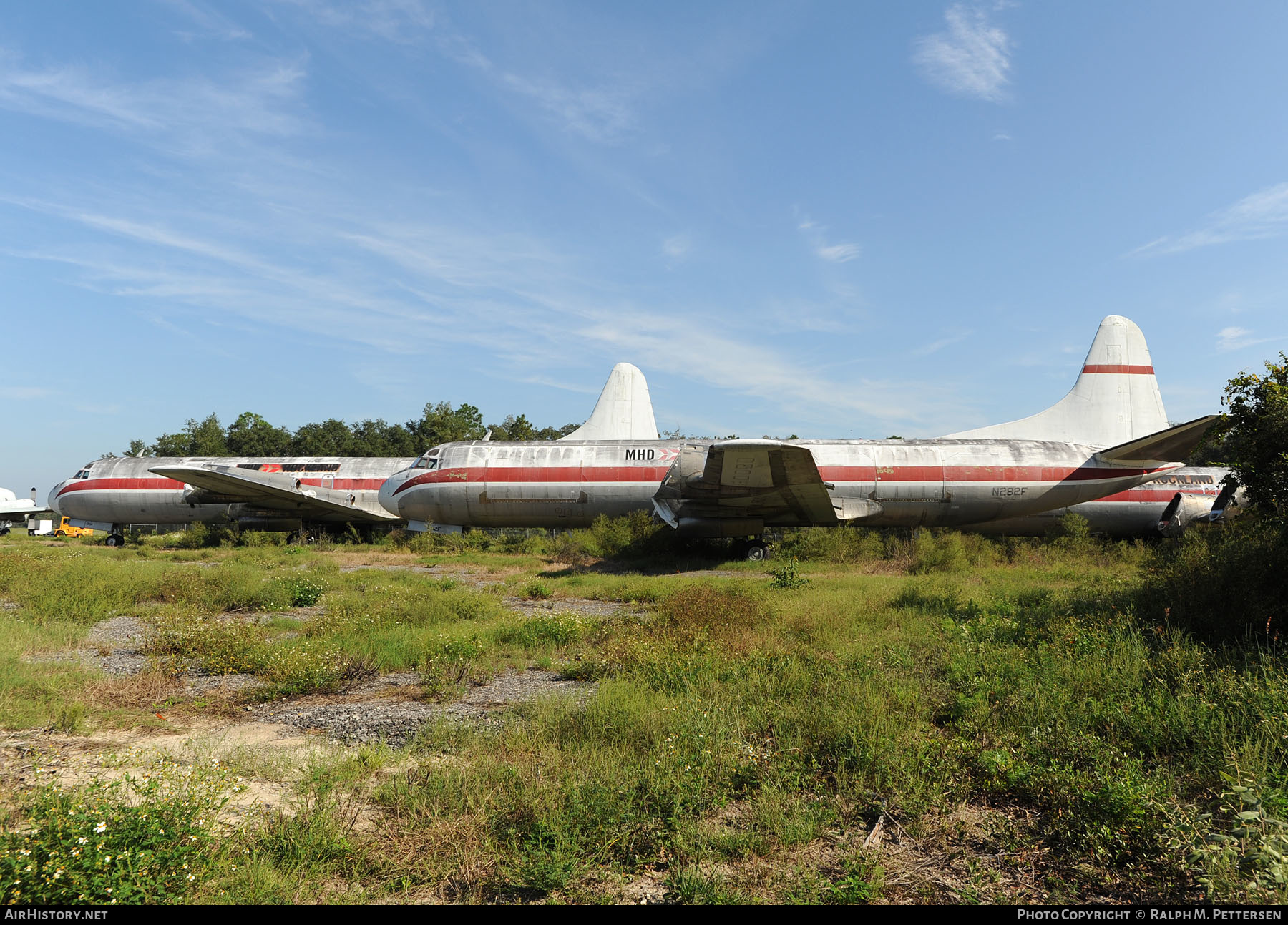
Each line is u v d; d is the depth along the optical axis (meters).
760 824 4.84
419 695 8.24
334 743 6.50
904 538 27.19
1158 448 25.62
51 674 8.56
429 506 29.03
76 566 17.72
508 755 5.90
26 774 5.53
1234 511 24.20
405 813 4.93
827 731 6.26
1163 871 4.20
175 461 35.16
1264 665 7.33
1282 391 11.58
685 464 25.16
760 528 25.45
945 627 10.45
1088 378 28.55
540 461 28.39
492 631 11.42
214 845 4.29
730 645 9.52
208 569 19.36
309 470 33.97
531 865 4.13
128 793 5.04
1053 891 4.06
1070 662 8.12
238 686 8.58
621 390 31.05
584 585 18.28
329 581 18.34
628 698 7.12
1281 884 3.78
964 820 4.96
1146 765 5.62
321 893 3.92
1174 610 10.25
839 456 26.91
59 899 3.54
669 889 4.06
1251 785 4.65
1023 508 26.69
